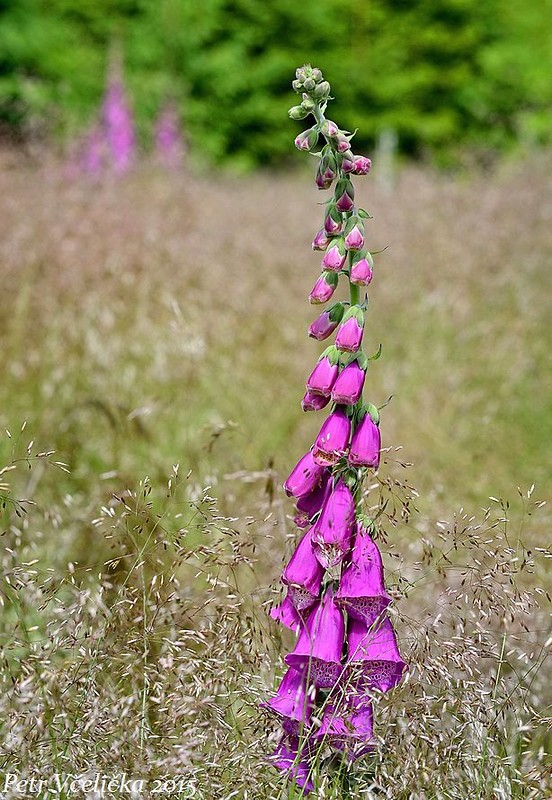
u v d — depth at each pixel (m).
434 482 3.89
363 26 22.72
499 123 20.41
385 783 2.01
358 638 2.04
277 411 4.70
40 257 5.83
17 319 5.06
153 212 7.59
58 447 3.99
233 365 5.11
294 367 5.21
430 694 2.19
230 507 3.23
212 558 2.42
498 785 2.03
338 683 2.04
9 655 2.48
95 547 3.15
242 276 6.27
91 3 19.72
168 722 2.07
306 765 2.08
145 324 5.35
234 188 12.23
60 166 9.03
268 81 21.31
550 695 2.48
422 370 5.32
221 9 21.09
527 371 5.35
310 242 7.73
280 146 21.58
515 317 6.09
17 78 16.47
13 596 2.53
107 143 12.50
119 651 2.21
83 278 5.77
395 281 6.73
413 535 3.13
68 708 2.12
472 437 4.59
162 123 14.07
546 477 4.19
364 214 1.96
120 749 2.01
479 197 9.33
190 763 1.99
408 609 2.71
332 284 1.99
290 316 5.89
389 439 4.53
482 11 22.53
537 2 23.11
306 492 2.06
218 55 20.59
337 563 1.97
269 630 2.38
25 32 17.31
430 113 22.94
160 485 3.70
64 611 2.33
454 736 2.08
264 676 2.32
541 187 9.45
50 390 4.43
